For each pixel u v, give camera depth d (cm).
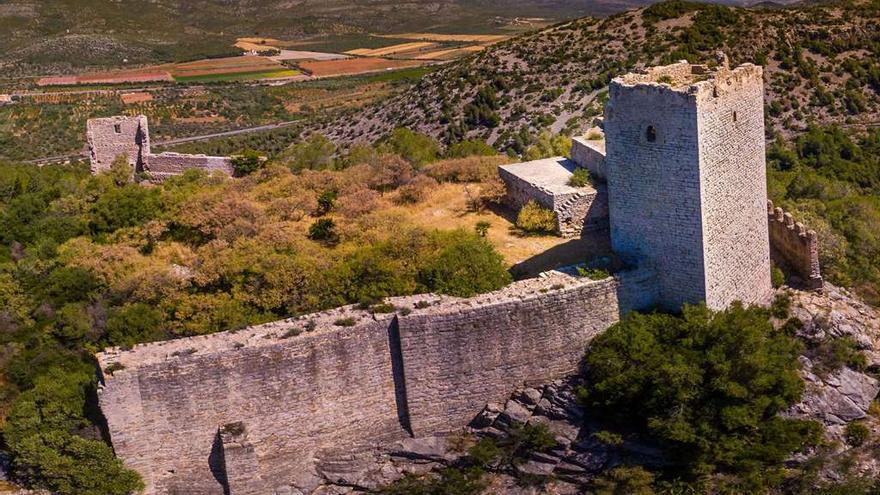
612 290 3947
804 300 4353
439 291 4066
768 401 3644
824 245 5056
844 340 4153
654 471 3734
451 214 5278
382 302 3916
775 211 4600
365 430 3812
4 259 5306
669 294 4016
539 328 3869
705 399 3647
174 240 5212
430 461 3838
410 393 3800
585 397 3778
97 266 4828
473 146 7462
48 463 3588
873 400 4034
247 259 4531
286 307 4306
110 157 6619
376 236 4753
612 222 4147
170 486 3650
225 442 3578
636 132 3925
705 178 3812
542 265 4512
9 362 4312
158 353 3625
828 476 3753
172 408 3591
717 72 4072
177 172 6569
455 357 3803
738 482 3662
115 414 3544
